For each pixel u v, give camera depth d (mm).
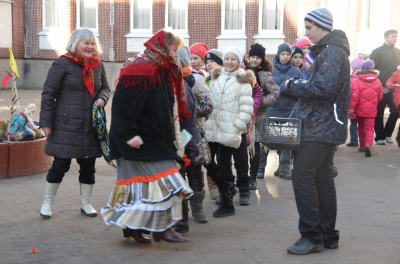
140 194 3102
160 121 3094
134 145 2988
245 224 4059
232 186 4301
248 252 3336
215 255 3268
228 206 4316
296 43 7512
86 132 4055
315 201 3295
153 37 3098
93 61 4039
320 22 3273
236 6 17672
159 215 3111
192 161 3896
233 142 4164
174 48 3160
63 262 3092
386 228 3961
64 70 3959
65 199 4766
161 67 3100
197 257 3223
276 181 5898
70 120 4004
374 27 16188
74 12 19062
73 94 4008
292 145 3281
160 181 3078
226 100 4262
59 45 19469
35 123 6379
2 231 3719
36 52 19656
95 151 4105
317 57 3271
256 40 17703
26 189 5102
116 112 2982
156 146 3074
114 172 6230
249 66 5301
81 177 4219
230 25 17828
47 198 4105
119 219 3094
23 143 5680
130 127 2967
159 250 3359
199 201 4074
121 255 3242
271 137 3357
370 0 16156
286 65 6043
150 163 3102
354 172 6391
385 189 5438
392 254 3336
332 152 3422
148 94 3053
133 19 18422
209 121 4312
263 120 3432
